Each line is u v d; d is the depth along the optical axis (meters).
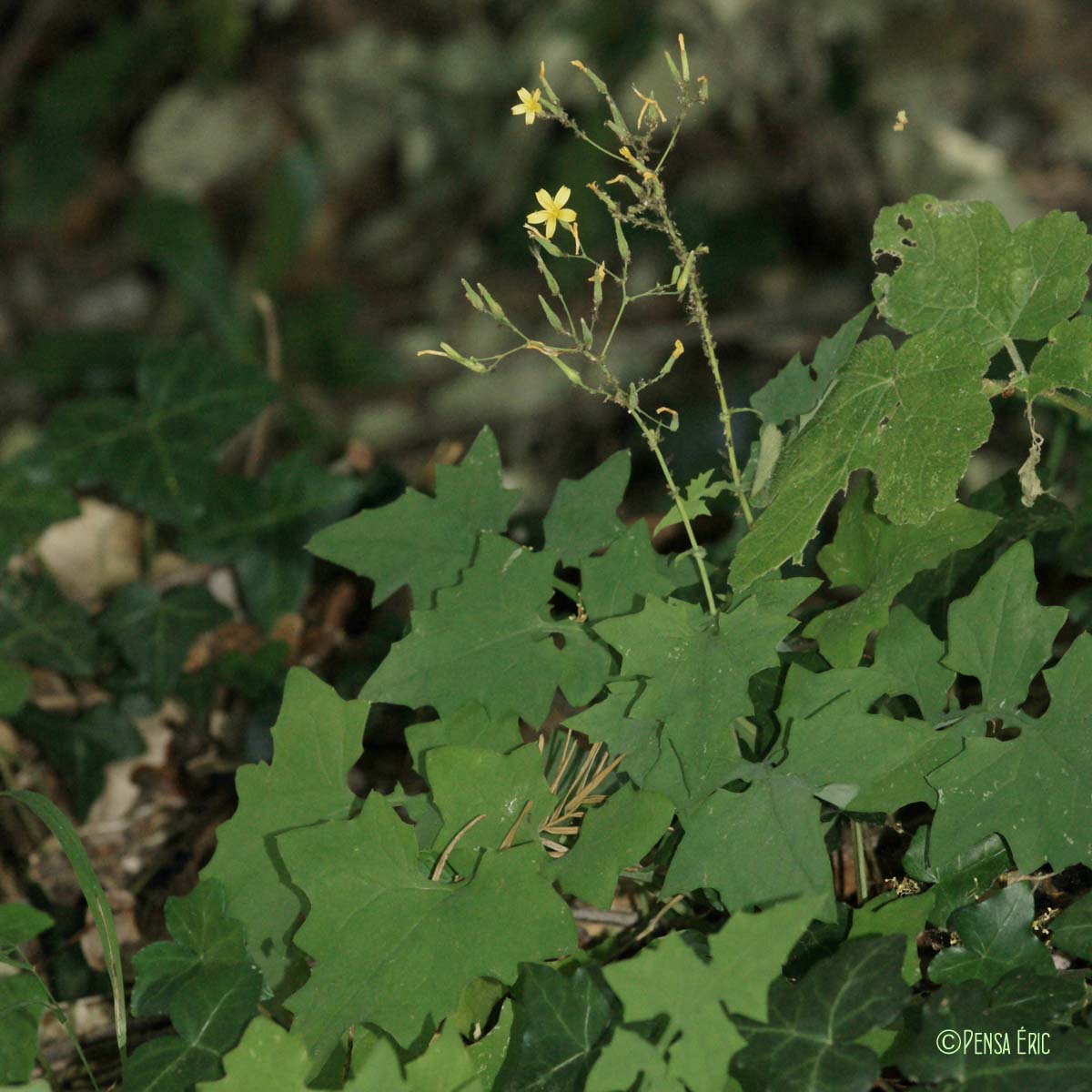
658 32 3.37
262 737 1.68
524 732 1.60
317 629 1.72
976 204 1.47
